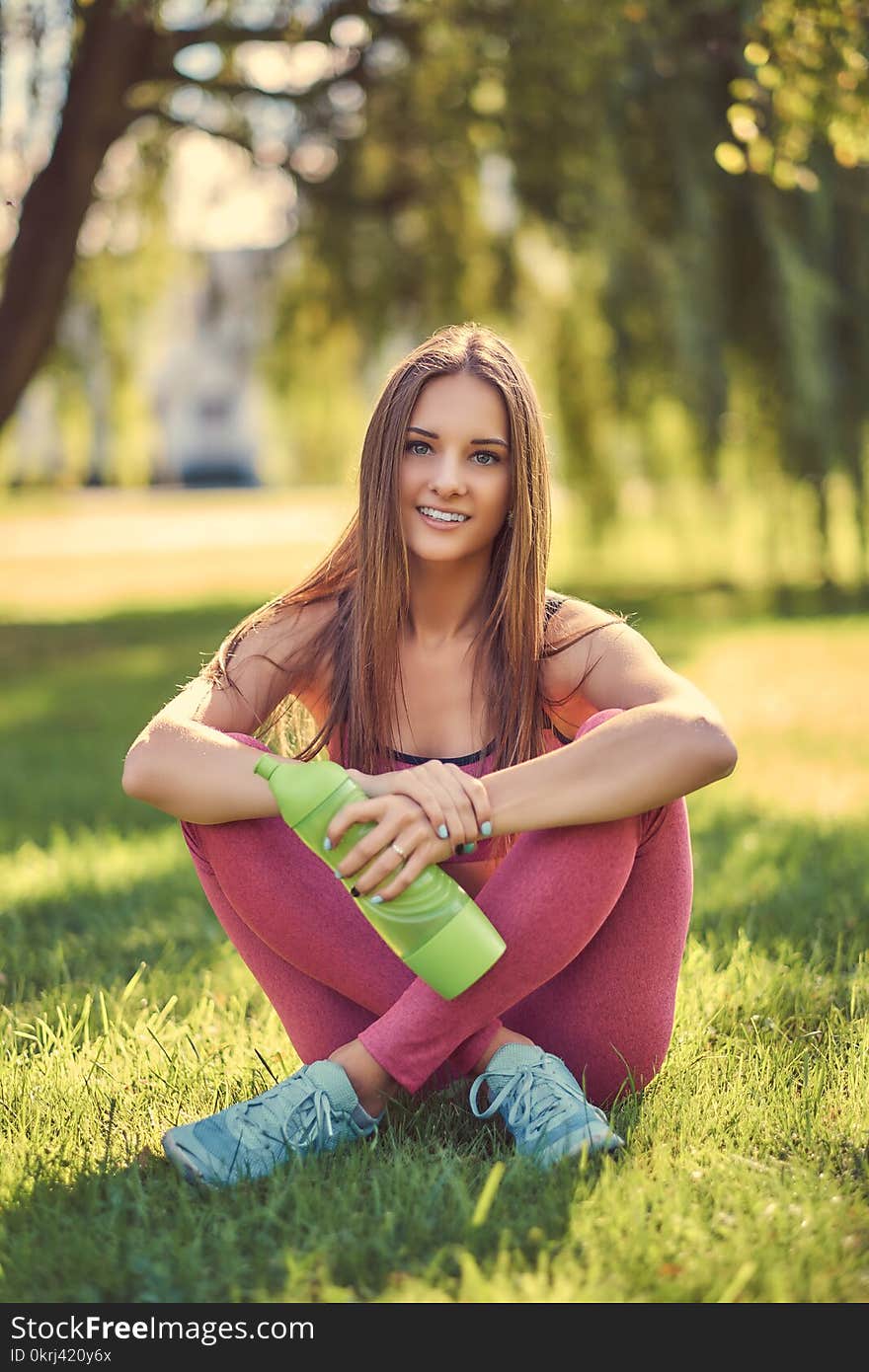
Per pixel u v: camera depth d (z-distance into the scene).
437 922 1.74
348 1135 1.87
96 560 19.89
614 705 1.98
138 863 4.06
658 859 1.88
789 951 2.84
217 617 12.52
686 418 10.20
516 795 1.75
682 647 8.62
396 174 11.38
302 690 2.17
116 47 8.55
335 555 2.14
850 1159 1.90
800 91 3.99
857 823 4.16
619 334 10.24
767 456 10.66
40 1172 1.86
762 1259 1.59
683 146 9.60
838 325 10.28
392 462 1.98
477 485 1.97
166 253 12.20
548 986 1.97
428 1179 1.77
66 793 5.32
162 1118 2.06
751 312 10.41
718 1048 2.32
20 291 9.24
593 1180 1.76
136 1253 1.63
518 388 1.99
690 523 11.60
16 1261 1.63
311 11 9.27
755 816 4.38
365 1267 1.60
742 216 10.13
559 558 15.52
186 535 23.92
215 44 9.33
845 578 11.59
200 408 36.25
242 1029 2.46
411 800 1.75
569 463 11.82
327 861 1.78
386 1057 1.83
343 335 12.58
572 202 10.07
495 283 11.71
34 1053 2.31
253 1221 1.69
